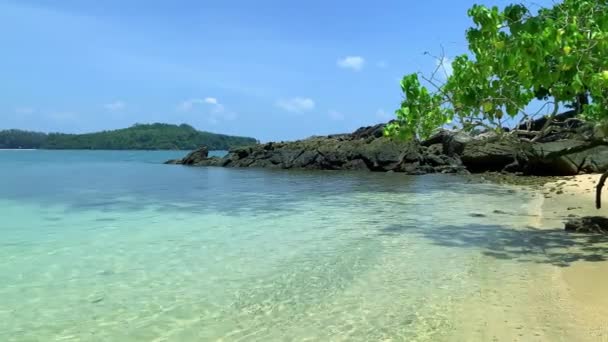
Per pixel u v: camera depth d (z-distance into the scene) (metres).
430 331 7.23
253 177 40.81
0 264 11.51
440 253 12.09
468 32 12.89
